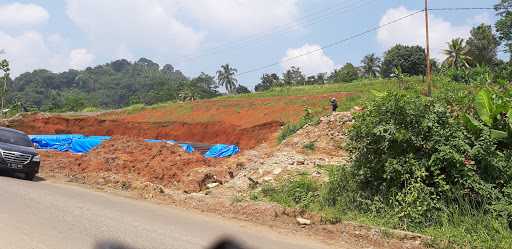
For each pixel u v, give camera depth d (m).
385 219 9.27
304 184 11.84
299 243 8.23
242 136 37.72
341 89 52.91
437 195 9.45
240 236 8.39
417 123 9.92
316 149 18.84
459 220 8.75
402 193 9.56
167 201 11.99
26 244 6.69
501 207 8.71
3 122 46.19
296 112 39.62
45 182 14.82
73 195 11.86
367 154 10.56
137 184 13.88
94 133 47.44
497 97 10.81
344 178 11.01
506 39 56.78
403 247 8.12
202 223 9.40
